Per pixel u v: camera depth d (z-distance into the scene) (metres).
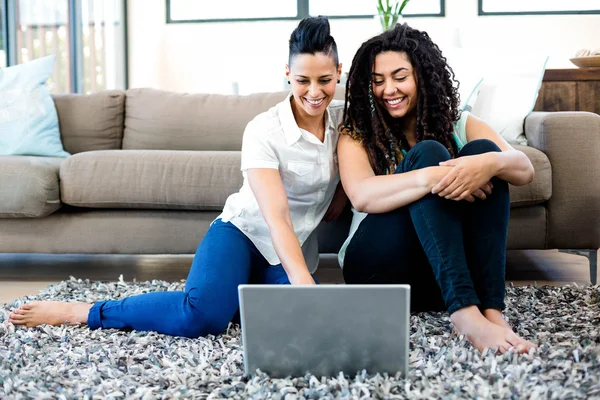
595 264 2.45
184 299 1.68
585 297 2.04
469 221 1.56
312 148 1.75
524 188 2.37
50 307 1.78
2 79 3.10
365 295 1.28
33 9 4.97
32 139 2.98
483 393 1.20
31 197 2.48
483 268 1.53
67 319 1.77
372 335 1.30
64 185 2.53
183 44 6.62
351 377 1.34
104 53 6.06
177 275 2.84
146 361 1.48
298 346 1.32
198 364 1.46
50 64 3.18
